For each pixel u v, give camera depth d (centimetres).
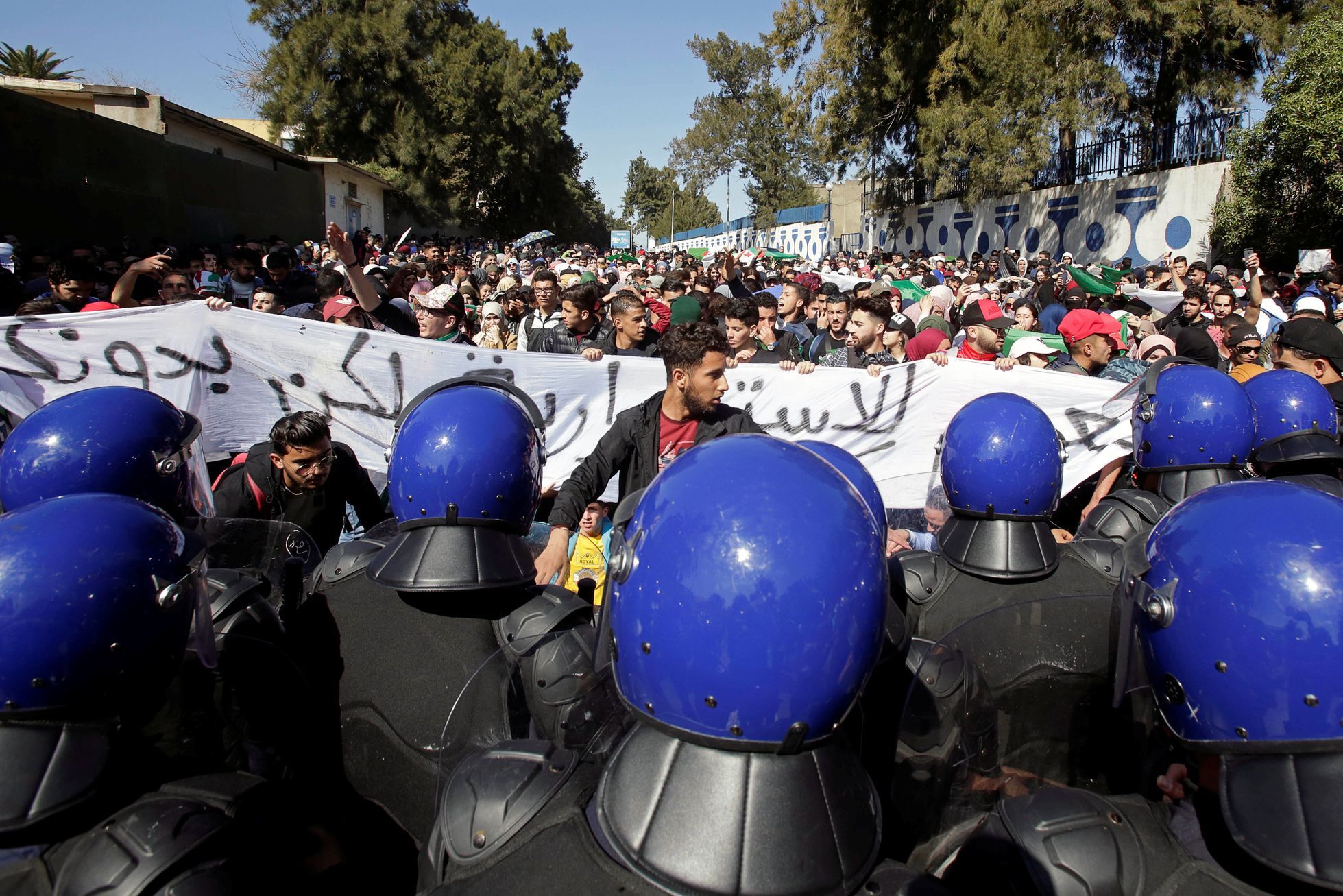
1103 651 203
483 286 1182
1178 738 146
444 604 214
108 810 147
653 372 477
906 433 478
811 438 484
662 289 859
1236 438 303
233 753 189
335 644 222
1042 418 263
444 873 145
